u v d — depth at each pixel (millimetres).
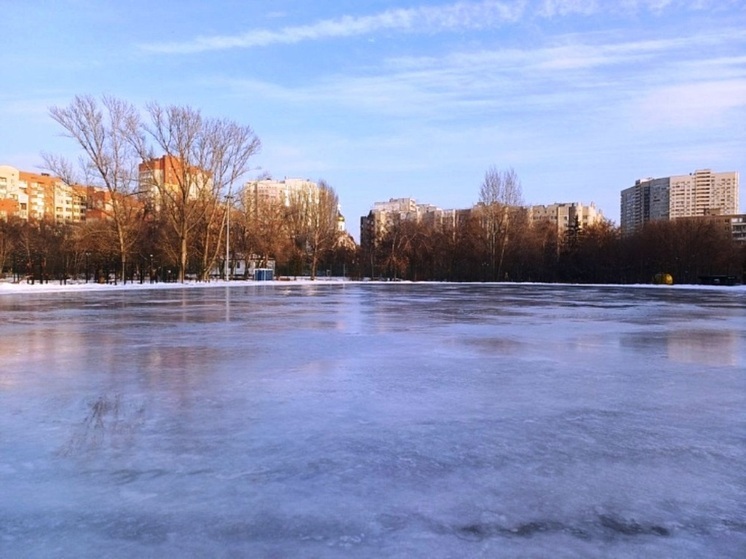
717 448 5363
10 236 61656
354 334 14250
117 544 3469
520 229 71000
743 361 10375
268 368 9414
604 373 9117
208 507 3984
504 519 3818
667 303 28328
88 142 44344
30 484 4398
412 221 81000
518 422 6219
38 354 10820
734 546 3475
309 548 3412
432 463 4895
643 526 3730
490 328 15797
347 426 6020
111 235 47062
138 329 15227
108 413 6488
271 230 65625
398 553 3355
